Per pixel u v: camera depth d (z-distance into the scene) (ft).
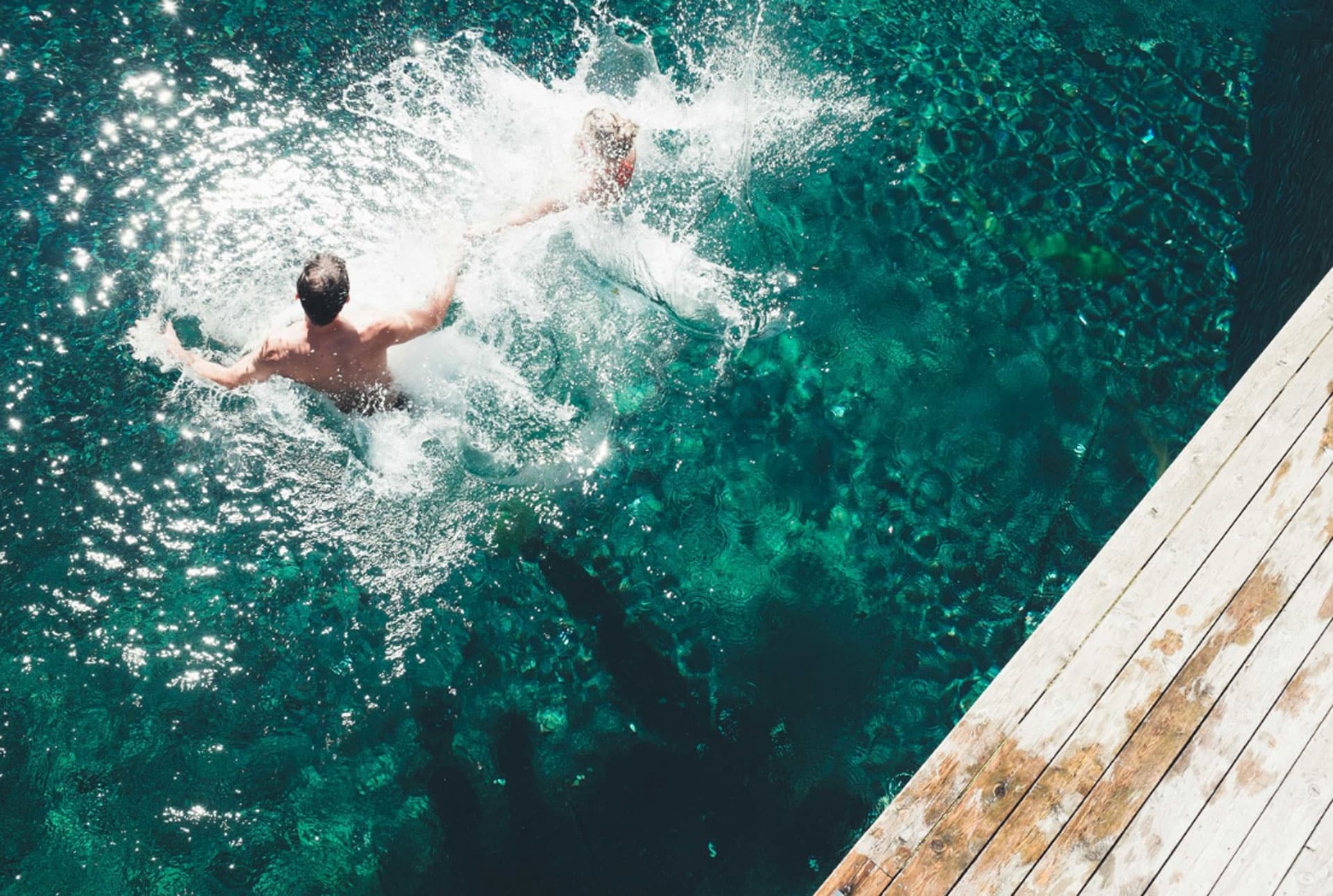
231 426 17.49
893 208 20.84
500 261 18.89
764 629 16.94
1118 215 20.86
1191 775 10.53
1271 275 19.24
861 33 23.20
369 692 15.96
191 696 15.65
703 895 14.82
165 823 14.76
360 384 16.89
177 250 19.03
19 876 14.23
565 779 15.60
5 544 16.43
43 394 17.61
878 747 16.02
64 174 19.92
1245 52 23.21
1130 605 11.43
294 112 21.06
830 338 19.39
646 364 18.86
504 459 17.81
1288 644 11.23
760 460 18.30
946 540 17.76
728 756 15.89
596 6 23.20
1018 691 11.01
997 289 20.03
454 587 16.81
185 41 22.07
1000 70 22.77
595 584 17.11
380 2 23.02
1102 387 19.13
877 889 10.01
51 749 15.05
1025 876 10.04
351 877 14.66
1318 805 10.41
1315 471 12.19
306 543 16.85
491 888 14.75
